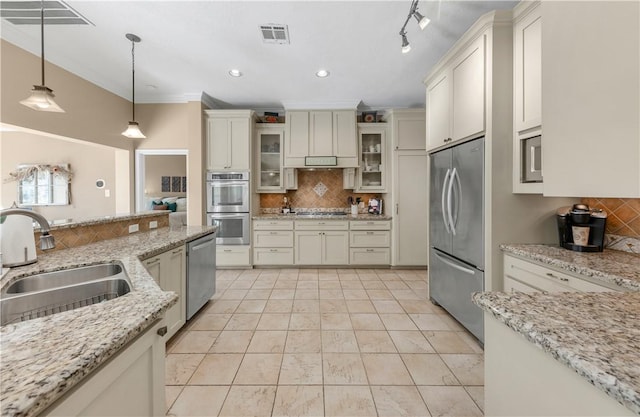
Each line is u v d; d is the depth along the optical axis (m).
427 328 2.34
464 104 2.18
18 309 1.04
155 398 0.92
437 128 2.61
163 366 0.97
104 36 2.54
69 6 2.14
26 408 0.47
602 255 1.65
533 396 0.76
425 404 1.51
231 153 4.13
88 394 0.64
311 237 4.20
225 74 3.34
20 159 5.86
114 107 3.79
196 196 4.02
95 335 0.71
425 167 4.09
